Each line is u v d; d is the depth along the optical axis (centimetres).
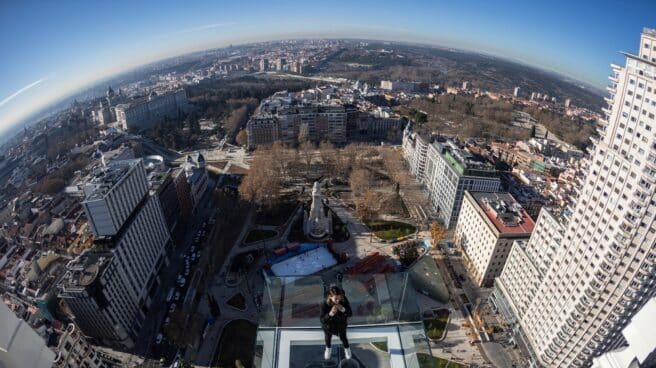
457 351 15138
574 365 12888
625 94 10244
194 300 17850
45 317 15312
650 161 9556
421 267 19712
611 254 10794
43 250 19838
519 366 14638
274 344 3145
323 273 19312
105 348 15475
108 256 15075
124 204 16300
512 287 16012
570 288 12431
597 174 11344
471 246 19662
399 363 3011
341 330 2844
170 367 14650
